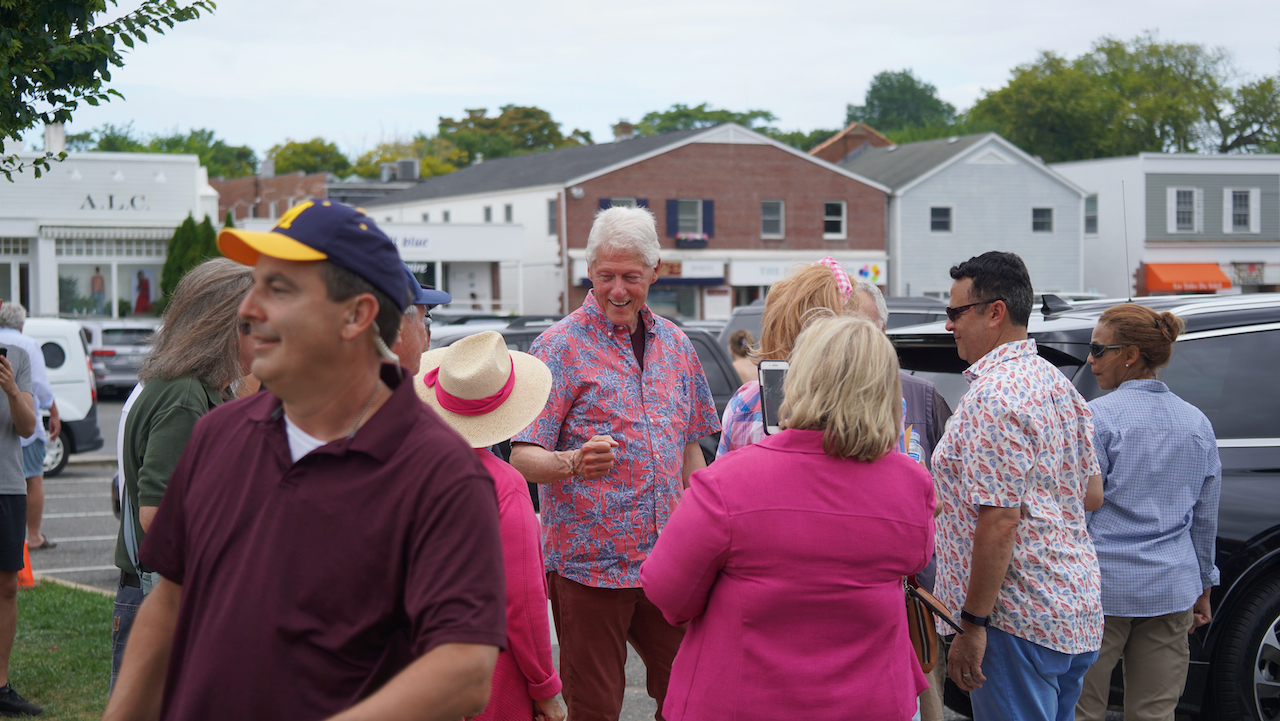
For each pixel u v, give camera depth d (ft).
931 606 9.25
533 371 9.75
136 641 6.29
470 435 9.14
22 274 104.47
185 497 6.06
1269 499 13.75
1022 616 10.28
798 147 326.24
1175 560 12.09
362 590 5.45
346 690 5.45
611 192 121.70
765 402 9.23
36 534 28.17
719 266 125.39
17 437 15.29
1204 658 13.56
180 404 9.52
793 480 7.91
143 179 106.83
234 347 9.82
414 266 116.88
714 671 8.00
